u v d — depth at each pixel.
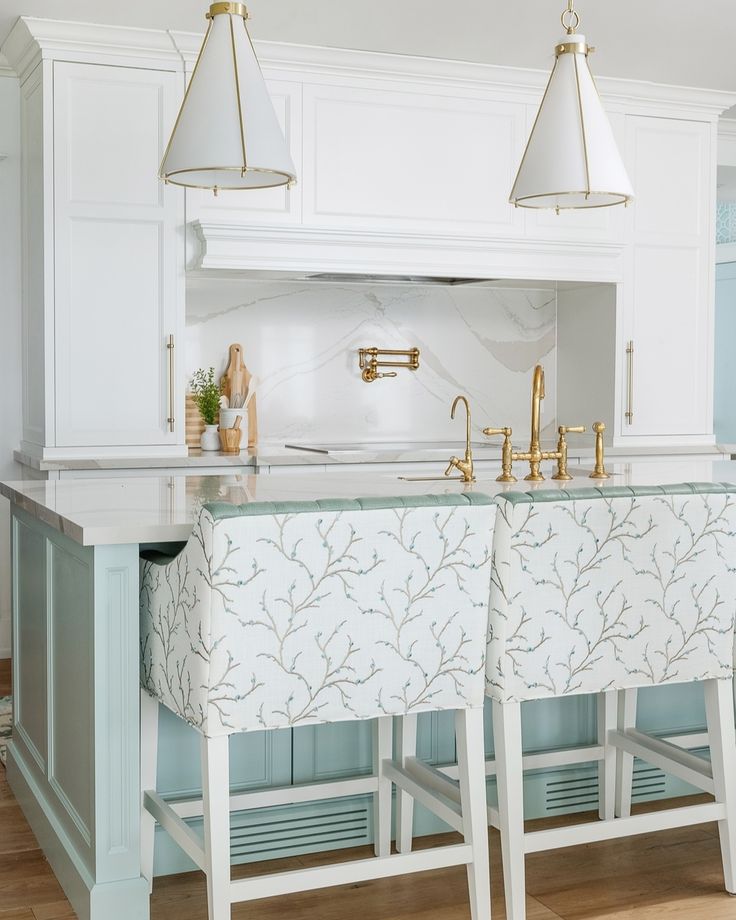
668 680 2.38
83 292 4.21
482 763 2.23
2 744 3.49
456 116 4.70
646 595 2.32
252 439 4.88
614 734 2.80
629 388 5.08
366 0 3.91
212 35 2.50
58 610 2.56
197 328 4.87
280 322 5.01
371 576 2.06
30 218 4.43
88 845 2.29
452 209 4.71
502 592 2.21
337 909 2.41
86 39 4.11
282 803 2.51
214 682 1.98
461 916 2.38
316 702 2.06
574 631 2.27
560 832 2.30
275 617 2.00
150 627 2.26
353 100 4.54
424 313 5.29
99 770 2.21
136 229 4.27
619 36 4.34
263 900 2.46
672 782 3.04
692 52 4.54
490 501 2.13
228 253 4.30
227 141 2.42
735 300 7.50
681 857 2.70
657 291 5.13
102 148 4.20
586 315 5.29
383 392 5.22
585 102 2.65
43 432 4.23
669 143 5.11
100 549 2.19
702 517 2.34
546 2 3.96
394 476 3.18
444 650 2.14
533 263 4.80
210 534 1.94
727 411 7.61
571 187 2.61
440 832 2.80
